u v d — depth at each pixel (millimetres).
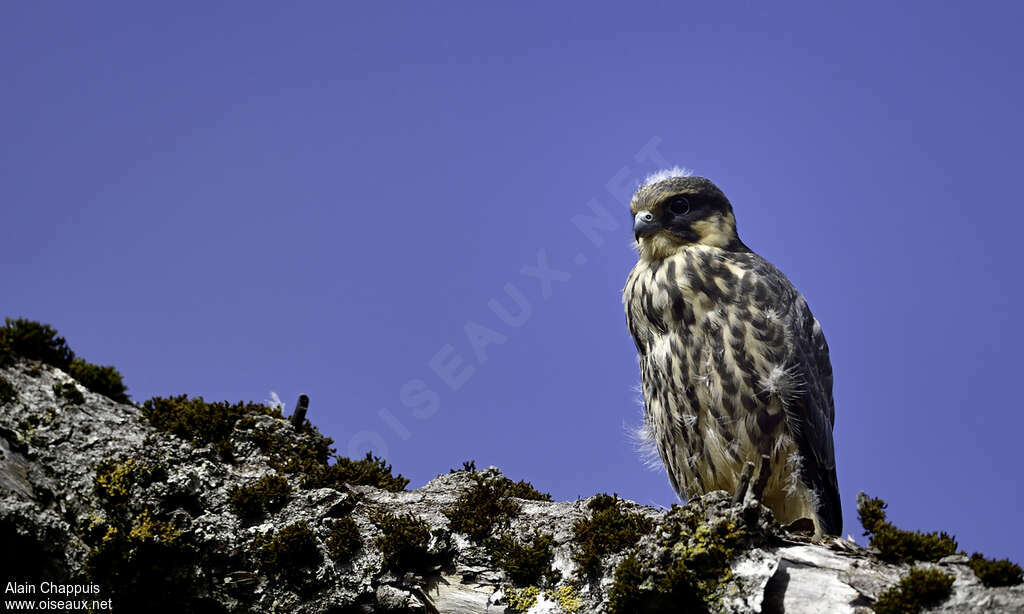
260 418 7395
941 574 5852
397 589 6637
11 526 6184
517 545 6789
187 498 6758
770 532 6375
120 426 6906
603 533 6605
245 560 6676
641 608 6312
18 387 6820
